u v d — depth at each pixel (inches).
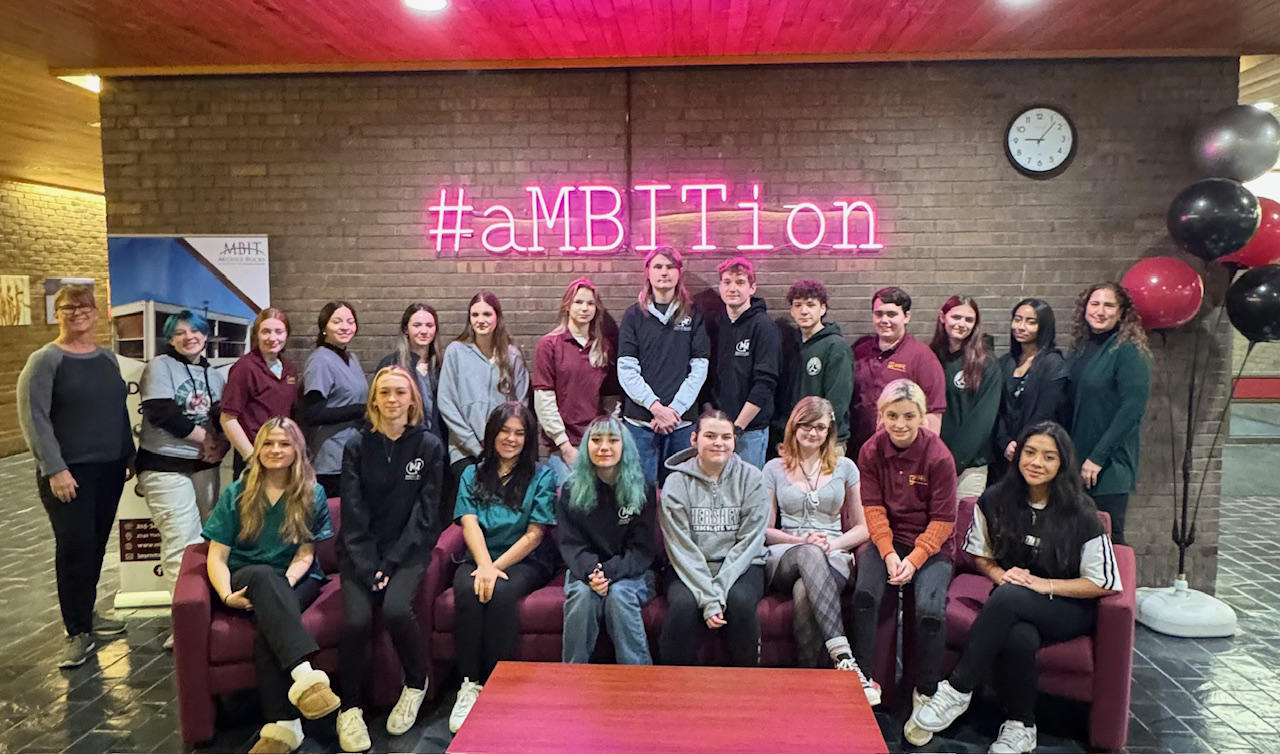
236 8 138.3
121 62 170.9
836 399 155.0
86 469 143.8
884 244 175.8
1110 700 113.8
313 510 127.3
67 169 297.0
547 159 176.9
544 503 132.9
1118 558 123.7
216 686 118.7
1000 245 174.7
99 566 149.2
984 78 171.6
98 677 138.9
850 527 134.1
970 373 156.3
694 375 155.3
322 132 177.9
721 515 128.0
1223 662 143.1
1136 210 172.9
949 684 117.3
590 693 99.3
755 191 175.3
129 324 173.8
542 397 159.5
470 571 128.6
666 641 122.6
